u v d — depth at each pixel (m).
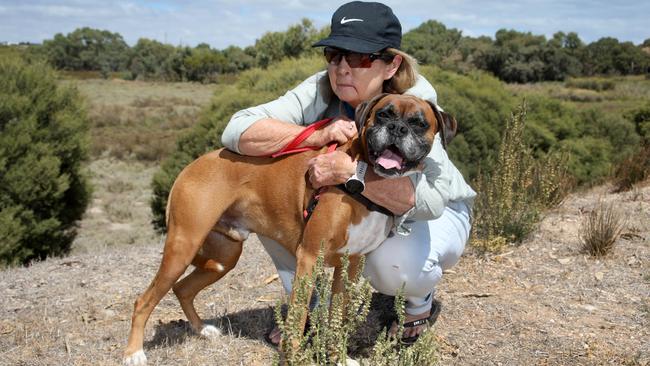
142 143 24.94
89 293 5.20
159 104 41.22
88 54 81.38
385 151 3.06
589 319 4.30
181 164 11.80
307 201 3.32
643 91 50.44
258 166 3.48
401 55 3.47
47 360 3.80
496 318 4.30
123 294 5.15
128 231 14.03
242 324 4.32
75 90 11.14
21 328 4.40
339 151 3.24
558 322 4.24
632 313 4.40
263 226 3.59
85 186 11.02
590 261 5.51
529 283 5.03
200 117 12.02
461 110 11.16
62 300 5.04
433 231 3.72
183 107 40.03
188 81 69.50
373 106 3.18
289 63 12.20
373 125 3.09
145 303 3.59
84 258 6.42
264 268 5.67
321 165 3.14
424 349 2.99
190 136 11.87
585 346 3.84
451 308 4.47
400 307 2.97
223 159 3.53
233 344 3.93
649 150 9.63
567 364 3.62
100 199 17.06
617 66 70.88
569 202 7.82
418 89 3.56
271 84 11.39
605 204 7.41
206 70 69.75
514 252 5.80
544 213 6.94
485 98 12.26
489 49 62.75
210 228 3.50
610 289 4.87
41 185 9.88
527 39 64.31
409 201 3.22
